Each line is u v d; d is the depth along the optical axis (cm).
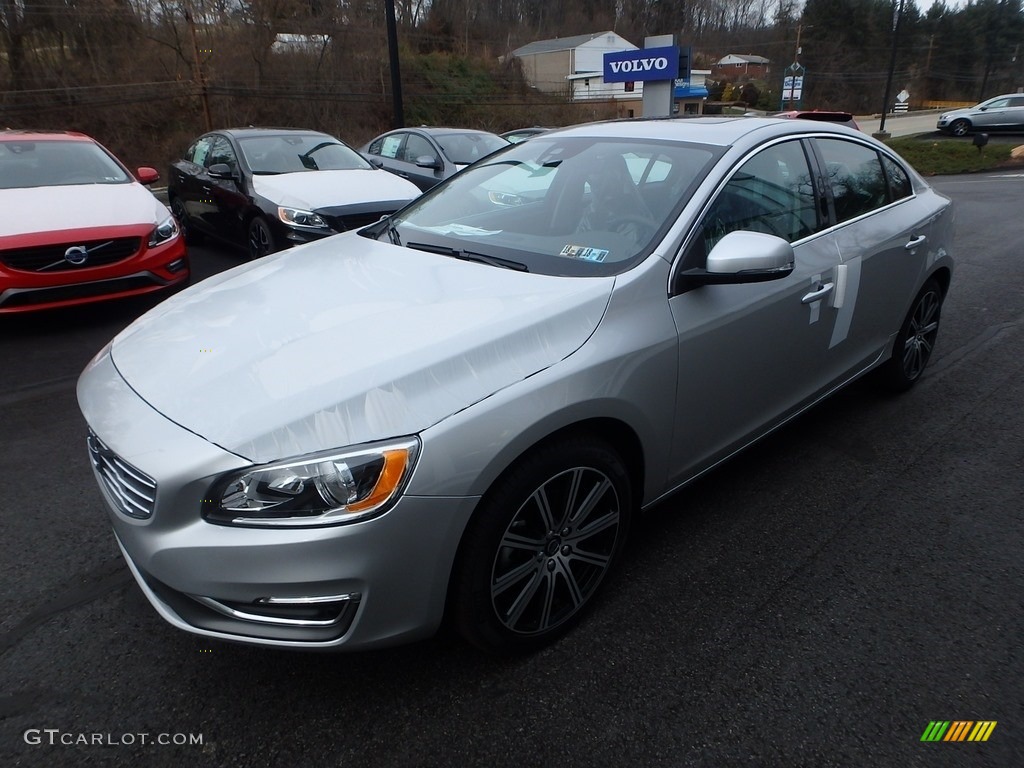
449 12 4506
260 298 261
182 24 2852
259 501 184
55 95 2611
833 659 234
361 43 3325
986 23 7075
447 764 198
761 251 243
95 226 532
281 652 238
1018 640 243
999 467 355
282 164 785
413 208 354
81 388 236
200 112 2902
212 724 210
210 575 188
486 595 214
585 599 248
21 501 327
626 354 233
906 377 435
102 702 218
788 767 197
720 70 6981
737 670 229
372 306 241
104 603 261
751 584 271
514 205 315
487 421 200
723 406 282
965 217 1128
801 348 317
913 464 359
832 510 320
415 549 193
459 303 237
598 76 5050
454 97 3775
